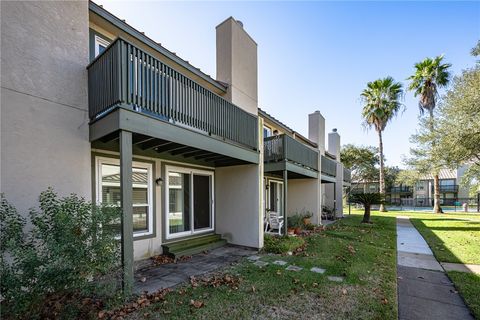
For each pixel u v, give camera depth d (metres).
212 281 4.58
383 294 4.07
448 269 5.49
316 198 12.77
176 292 4.10
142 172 6.11
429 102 19.12
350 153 33.75
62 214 3.00
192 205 7.38
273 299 3.85
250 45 9.26
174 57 6.62
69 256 2.82
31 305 2.72
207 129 5.62
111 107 3.92
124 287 3.51
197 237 7.36
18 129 3.72
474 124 11.30
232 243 7.73
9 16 3.72
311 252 6.86
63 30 4.35
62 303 2.95
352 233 10.17
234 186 7.86
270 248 7.01
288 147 9.05
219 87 7.90
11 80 3.69
